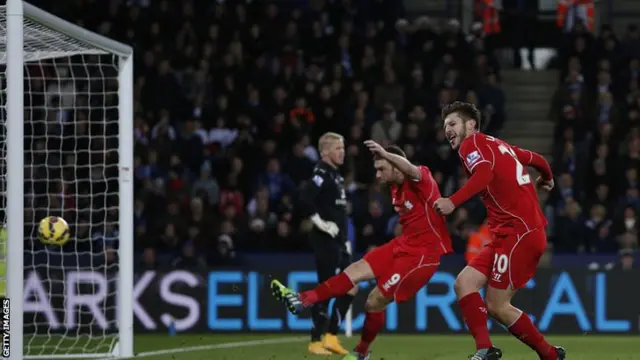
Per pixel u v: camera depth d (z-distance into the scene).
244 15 46.03
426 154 39.88
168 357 25.41
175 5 46.97
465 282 19.22
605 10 52.44
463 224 35.84
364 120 41.47
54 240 22.20
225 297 32.75
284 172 40.06
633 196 38.34
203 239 36.62
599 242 36.81
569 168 40.53
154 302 32.78
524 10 51.97
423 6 52.16
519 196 18.41
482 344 19.09
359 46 45.25
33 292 32.59
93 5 46.25
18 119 20.08
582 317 32.50
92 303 32.38
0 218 27.28
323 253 24.92
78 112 42.22
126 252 25.16
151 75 44.22
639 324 32.41
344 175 39.38
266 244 36.81
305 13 47.50
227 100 43.00
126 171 24.94
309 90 42.66
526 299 32.59
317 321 25.72
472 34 48.16
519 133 46.41
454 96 42.53
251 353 26.47
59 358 25.25
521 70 47.69
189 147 40.59
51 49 25.58
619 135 41.78
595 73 44.59
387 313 32.50
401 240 20.84
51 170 40.06
